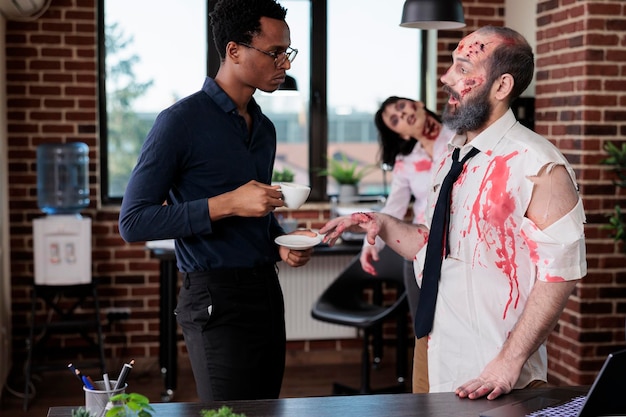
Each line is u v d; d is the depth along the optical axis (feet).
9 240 16.79
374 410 6.13
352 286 15.53
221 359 8.38
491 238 7.22
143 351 17.51
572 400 6.25
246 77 8.28
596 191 14.94
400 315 14.97
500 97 7.25
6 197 16.42
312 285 17.87
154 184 8.02
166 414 5.98
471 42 7.34
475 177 7.33
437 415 6.03
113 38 17.57
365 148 18.75
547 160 6.88
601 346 15.14
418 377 8.86
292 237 8.73
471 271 7.34
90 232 15.71
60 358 17.24
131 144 17.87
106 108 17.67
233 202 7.84
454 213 7.49
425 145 13.66
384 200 18.06
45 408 14.99
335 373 17.58
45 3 16.14
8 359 16.39
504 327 7.24
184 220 7.82
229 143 8.32
